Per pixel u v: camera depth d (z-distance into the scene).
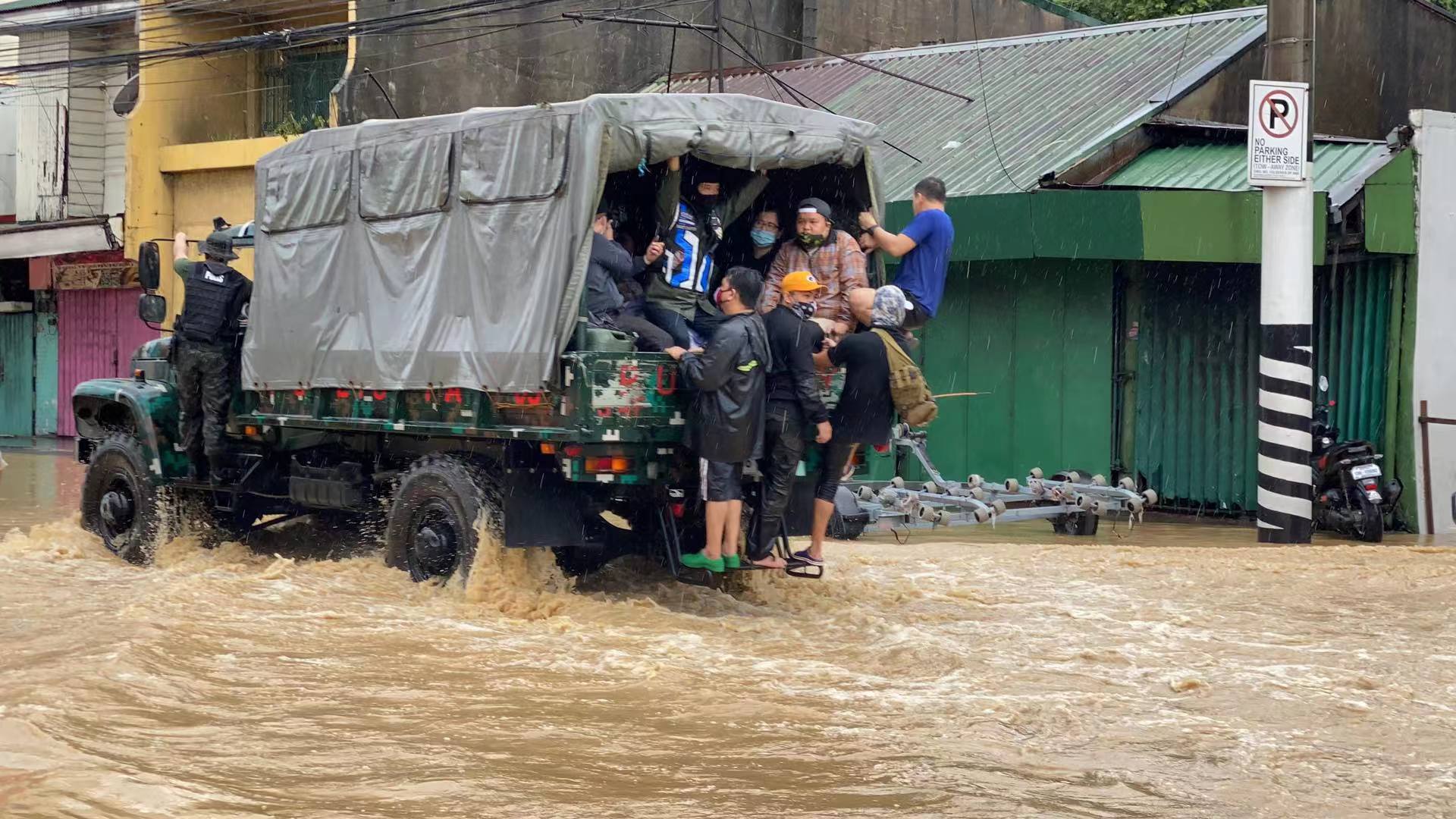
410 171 9.52
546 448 8.71
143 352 12.11
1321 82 20.08
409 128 9.57
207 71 26.55
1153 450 17.62
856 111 21.81
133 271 27.11
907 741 5.85
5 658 6.90
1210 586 10.47
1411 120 15.30
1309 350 13.56
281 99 26.59
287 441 10.77
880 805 4.98
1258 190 15.55
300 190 10.38
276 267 10.56
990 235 17.05
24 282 30.02
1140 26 21.78
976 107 20.80
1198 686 6.88
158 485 11.27
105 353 28.34
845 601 9.59
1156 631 8.58
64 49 27.81
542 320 8.49
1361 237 15.25
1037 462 17.92
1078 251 16.38
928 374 18.75
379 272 9.75
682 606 9.32
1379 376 15.78
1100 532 15.43
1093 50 21.45
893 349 9.18
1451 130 15.46
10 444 26.91
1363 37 20.55
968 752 5.69
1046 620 8.99
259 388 10.69
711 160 9.12
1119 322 17.64
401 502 9.55
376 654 7.41
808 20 27.83
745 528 9.58
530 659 7.37
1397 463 15.54
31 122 28.31
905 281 9.91
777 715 6.25
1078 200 16.38
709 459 8.61
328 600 8.92
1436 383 15.54
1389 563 11.56
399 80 23.84
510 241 8.79
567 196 8.49
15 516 14.80
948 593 9.95
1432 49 21.47
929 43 26.91
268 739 5.62
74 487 18.12
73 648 7.13
